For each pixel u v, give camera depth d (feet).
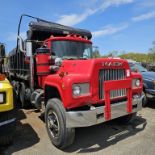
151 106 26.32
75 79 13.37
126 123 18.94
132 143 15.30
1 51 24.22
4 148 14.78
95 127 18.72
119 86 14.89
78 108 14.08
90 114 13.50
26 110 24.67
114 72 14.99
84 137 16.65
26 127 18.80
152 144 15.06
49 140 16.03
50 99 15.44
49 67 18.48
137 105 16.46
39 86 19.71
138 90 17.02
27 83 24.03
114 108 14.60
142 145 14.93
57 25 23.11
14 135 16.89
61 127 13.94
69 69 15.75
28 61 21.70
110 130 17.98
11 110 13.94
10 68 35.63
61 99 14.30
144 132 17.38
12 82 32.24
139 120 20.51
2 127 14.08
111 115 14.44
